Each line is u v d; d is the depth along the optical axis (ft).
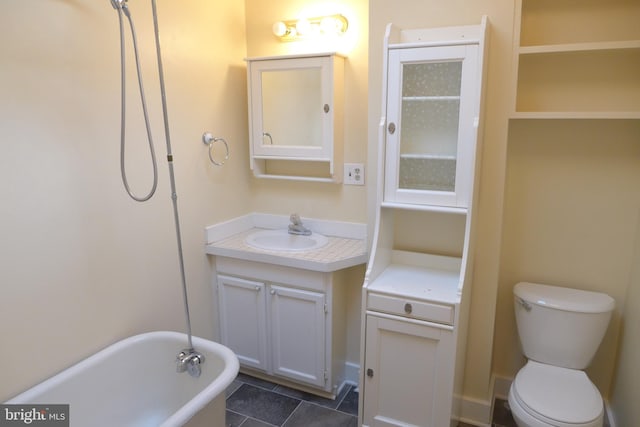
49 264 5.44
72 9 5.47
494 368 7.87
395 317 6.22
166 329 7.30
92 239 5.96
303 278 7.41
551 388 6.00
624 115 5.80
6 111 4.85
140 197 6.65
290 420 7.34
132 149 6.45
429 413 6.30
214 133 8.00
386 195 6.54
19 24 4.92
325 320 7.40
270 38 8.39
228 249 7.78
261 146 8.36
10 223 4.98
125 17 6.18
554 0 6.46
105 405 6.07
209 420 5.54
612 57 6.35
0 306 4.96
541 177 6.98
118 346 6.28
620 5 6.20
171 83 7.04
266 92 8.16
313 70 7.72
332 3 7.72
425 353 6.15
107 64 5.97
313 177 8.43
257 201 9.11
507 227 7.30
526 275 7.36
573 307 6.37
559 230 7.05
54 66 5.32
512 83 6.11
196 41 7.45
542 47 5.95
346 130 7.98
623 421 6.37
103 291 6.18
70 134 5.56
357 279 8.07
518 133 6.96
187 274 7.66
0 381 5.02
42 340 5.43
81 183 5.75
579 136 6.68
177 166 7.28
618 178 6.61
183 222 7.49
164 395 6.74
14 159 4.97
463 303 6.06
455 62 5.97
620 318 6.93
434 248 7.20
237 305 8.10
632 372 6.15
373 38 6.79
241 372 8.62
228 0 8.09
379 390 6.59
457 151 6.10
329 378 7.61
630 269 6.72
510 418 7.32
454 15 6.30
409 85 6.32
